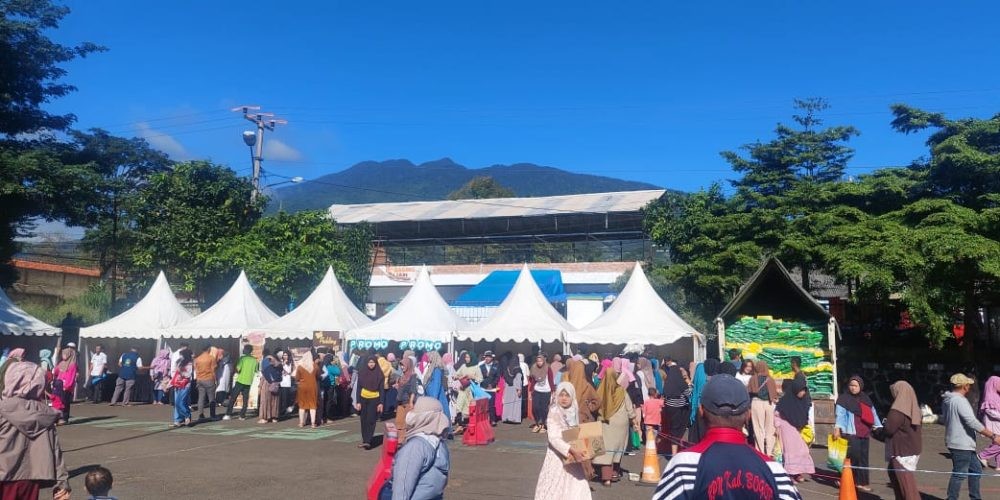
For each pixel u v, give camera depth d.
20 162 22.50
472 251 45.62
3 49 23.31
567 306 36.19
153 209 28.09
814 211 21.88
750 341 15.33
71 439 13.38
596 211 35.69
